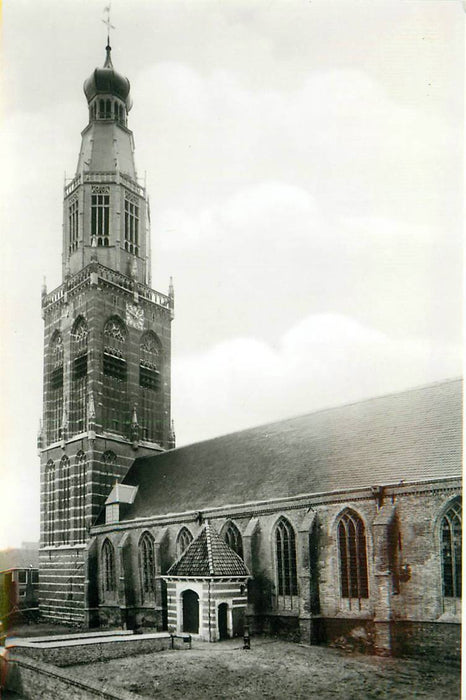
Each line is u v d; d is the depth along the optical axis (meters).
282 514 52.41
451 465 43.38
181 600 52.88
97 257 81.75
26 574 87.31
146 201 87.69
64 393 81.62
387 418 52.66
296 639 49.59
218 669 40.53
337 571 47.62
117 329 81.44
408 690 35.31
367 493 46.03
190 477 67.56
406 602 42.62
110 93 86.00
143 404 83.12
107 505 73.44
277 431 63.53
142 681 38.16
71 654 44.41
